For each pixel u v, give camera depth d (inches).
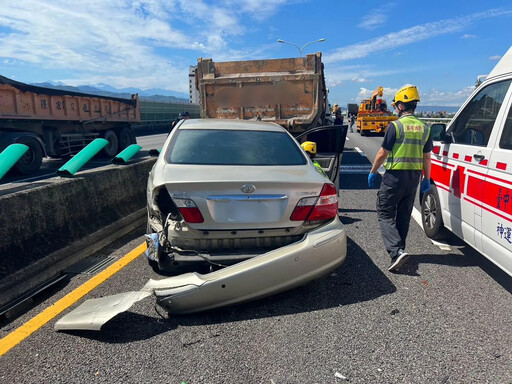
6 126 383.2
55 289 135.1
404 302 125.1
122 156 218.4
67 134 472.4
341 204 260.4
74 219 165.0
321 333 107.6
